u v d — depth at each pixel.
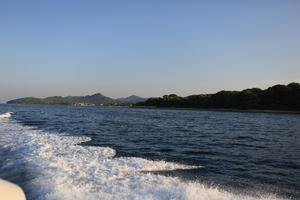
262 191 8.03
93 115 55.41
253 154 14.64
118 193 6.83
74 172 8.77
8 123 26.70
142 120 42.44
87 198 6.48
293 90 94.69
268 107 97.38
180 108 133.75
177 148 15.73
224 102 114.12
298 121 48.19
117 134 21.75
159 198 6.48
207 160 12.54
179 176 8.93
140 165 9.95
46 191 7.05
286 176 10.22
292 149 16.58
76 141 16.11
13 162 10.10
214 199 6.53
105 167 9.50
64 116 46.91
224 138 21.44
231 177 9.60
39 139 15.72
